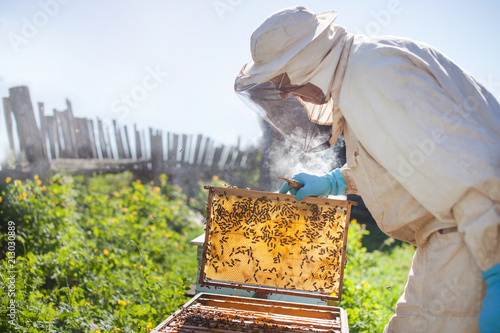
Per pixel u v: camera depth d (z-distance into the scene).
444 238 1.83
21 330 2.84
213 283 2.64
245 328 2.25
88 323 3.24
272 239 2.62
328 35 2.03
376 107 1.83
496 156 1.66
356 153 2.06
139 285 4.32
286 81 2.09
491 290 1.64
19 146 6.70
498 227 1.64
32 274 3.71
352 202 2.50
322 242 2.60
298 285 2.61
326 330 2.29
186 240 6.82
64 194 5.89
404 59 1.86
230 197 2.63
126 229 5.90
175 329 2.19
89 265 4.27
